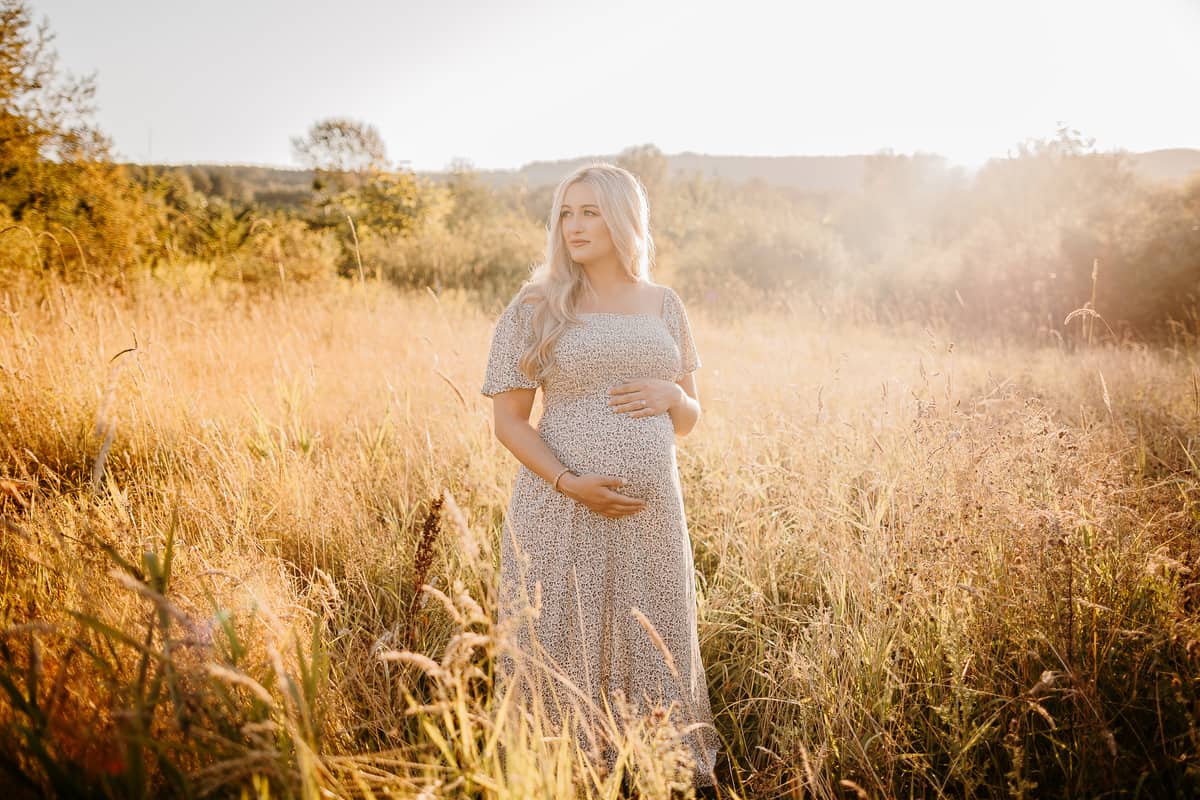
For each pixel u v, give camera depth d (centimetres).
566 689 212
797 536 328
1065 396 523
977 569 240
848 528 301
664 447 219
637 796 199
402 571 304
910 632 241
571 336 216
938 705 216
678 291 1490
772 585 298
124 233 879
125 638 137
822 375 623
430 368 557
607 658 219
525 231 1750
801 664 224
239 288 949
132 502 316
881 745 202
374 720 200
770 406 497
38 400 409
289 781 143
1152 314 1124
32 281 672
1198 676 195
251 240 1248
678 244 2092
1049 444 270
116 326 566
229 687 168
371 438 436
